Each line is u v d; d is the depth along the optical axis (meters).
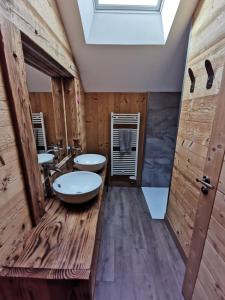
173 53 1.92
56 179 1.45
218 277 0.92
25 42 0.95
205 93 1.27
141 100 2.67
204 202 1.06
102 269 1.56
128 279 1.48
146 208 2.49
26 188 0.91
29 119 0.91
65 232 0.99
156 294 1.36
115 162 2.91
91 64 2.07
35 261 0.81
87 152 2.91
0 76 0.71
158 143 2.86
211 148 1.01
